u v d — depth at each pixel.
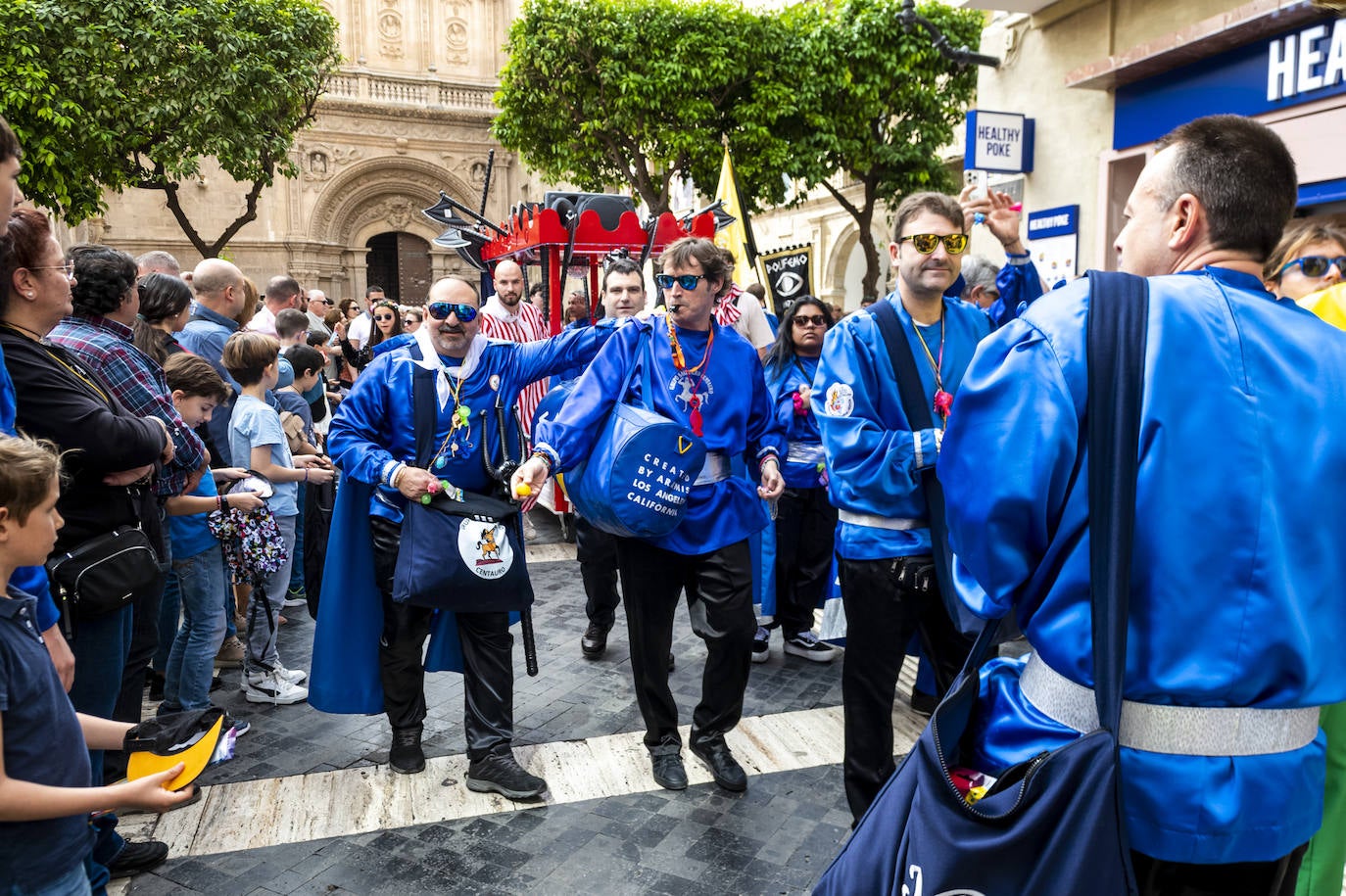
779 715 3.94
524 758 3.53
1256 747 1.25
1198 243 1.39
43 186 12.34
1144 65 7.21
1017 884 1.21
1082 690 1.31
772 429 3.44
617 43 11.69
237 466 4.28
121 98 12.51
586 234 7.39
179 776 1.83
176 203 13.97
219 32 12.99
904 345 2.74
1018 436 1.32
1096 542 1.25
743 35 11.84
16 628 1.77
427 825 3.04
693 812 3.12
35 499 1.76
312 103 15.01
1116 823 1.20
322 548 4.94
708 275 3.21
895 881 1.33
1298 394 1.26
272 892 2.66
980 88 9.43
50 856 1.77
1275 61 6.38
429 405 3.23
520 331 6.88
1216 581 1.23
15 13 11.86
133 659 3.03
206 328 4.69
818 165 11.98
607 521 3.03
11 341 2.44
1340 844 2.08
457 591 3.10
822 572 4.61
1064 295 1.37
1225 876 1.28
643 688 3.32
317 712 4.04
